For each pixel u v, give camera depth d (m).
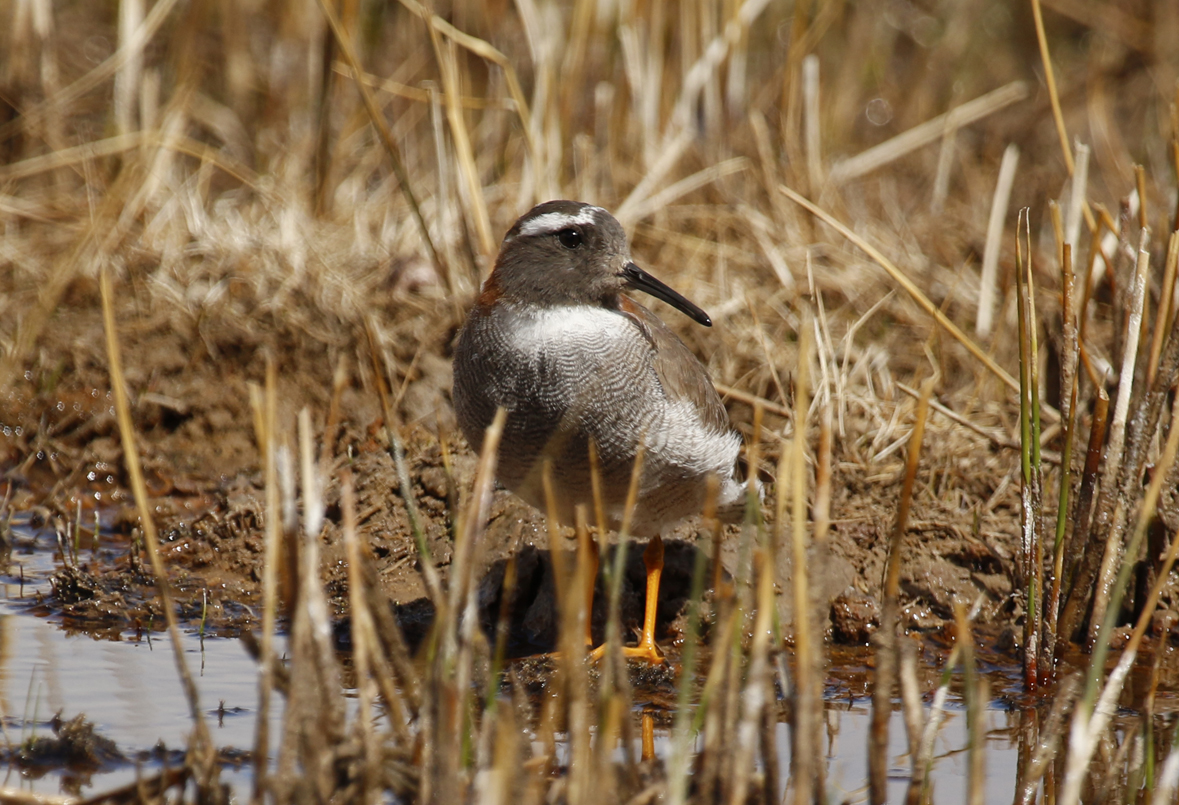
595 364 9.51
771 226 15.25
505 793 5.97
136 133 16.34
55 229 15.47
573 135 16.80
